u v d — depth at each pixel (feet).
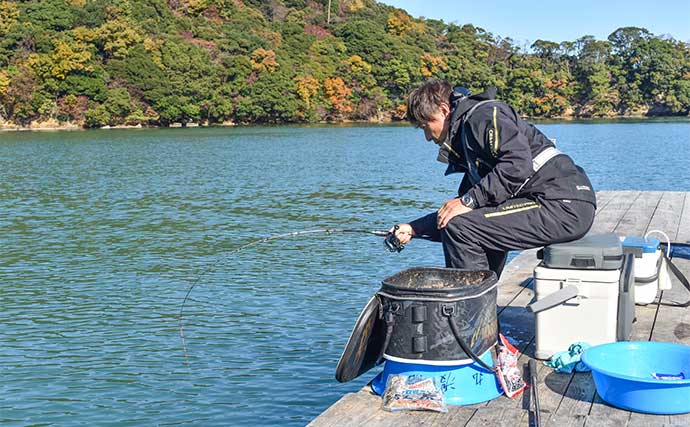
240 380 22.24
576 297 13.19
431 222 13.78
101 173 95.61
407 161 114.32
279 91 259.19
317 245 41.93
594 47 339.16
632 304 14.32
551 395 12.01
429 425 11.09
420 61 299.38
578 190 12.99
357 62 285.43
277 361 23.73
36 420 19.85
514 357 12.55
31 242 46.47
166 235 48.65
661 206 31.30
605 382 11.47
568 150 134.92
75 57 225.35
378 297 12.17
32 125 224.74
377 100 284.20
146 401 20.93
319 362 23.62
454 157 13.29
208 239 46.83
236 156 126.31
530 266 21.11
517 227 12.94
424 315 11.66
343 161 114.52
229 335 26.35
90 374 23.02
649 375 12.19
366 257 38.70
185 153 133.28
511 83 321.32
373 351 12.48
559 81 325.42
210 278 34.78
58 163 112.06
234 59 258.16
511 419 11.21
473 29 352.69
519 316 16.28
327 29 318.45
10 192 75.00
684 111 336.49
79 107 228.02
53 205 64.85
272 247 41.70
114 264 39.19
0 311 30.14
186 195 71.10
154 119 242.17
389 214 58.34
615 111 337.93
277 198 68.23
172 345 25.44
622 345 12.29
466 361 11.69
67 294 32.73
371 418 11.37
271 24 305.12
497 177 12.50
